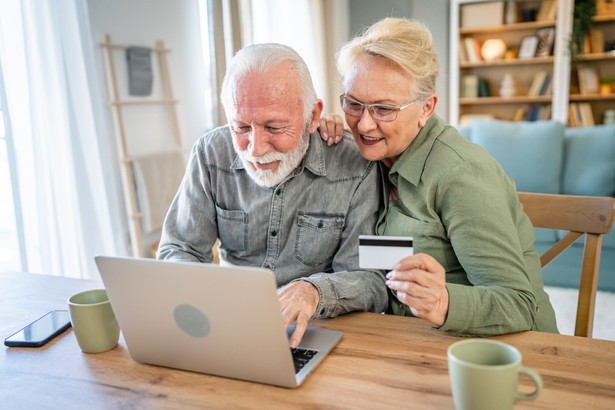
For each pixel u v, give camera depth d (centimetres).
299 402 76
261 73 110
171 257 132
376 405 74
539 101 502
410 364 86
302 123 116
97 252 267
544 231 306
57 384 84
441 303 94
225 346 81
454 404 71
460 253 109
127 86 295
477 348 72
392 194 127
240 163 131
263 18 421
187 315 81
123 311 86
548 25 480
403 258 91
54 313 111
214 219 138
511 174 341
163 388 82
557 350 90
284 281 132
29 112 224
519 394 67
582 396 75
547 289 305
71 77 251
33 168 227
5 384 84
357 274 117
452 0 501
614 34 466
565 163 340
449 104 539
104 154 277
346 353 90
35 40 228
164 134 324
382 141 117
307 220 129
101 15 276
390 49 109
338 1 534
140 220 294
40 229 230
